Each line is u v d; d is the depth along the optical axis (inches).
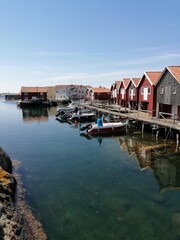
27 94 3991.1
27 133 1460.4
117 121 1561.3
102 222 469.4
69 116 2000.5
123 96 2021.4
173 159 837.8
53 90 4741.6
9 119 2169.0
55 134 1401.3
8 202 509.0
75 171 756.0
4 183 578.6
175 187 624.7
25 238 404.2
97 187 631.8
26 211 503.2
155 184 644.7
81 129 1482.5
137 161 834.8
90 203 545.3
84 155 934.4
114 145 1077.8
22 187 629.0
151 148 972.6
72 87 4463.6
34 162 858.8
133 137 1203.9
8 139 1289.4
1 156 737.0
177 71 1159.6
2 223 396.8
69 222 469.4
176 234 430.0
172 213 496.7
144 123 1235.9
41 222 466.6
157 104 1320.1
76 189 620.7
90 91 3270.2
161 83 1274.6
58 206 530.6
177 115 1095.6
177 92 1133.7
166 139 1075.9
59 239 417.7
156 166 778.8
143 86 1556.3
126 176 704.4
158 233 433.7
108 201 553.3
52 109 3144.7
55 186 639.8
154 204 535.8
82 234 433.1
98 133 1312.7
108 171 748.6
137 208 519.2
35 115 2476.6
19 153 991.0
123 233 435.5
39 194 590.2
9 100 5866.1
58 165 819.4
